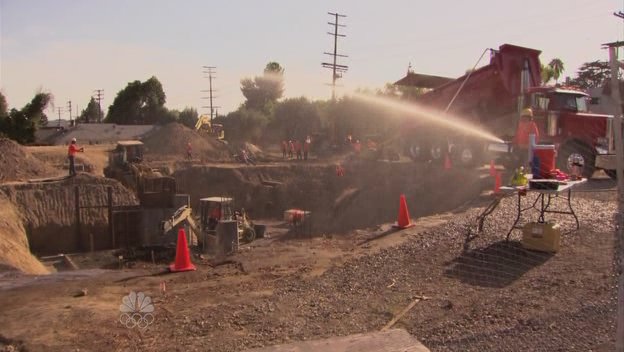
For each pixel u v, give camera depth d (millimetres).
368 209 26641
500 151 17281
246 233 23062
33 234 24875
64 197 26672
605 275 6656
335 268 8914
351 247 11297
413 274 7836
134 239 26234
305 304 6871
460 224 10844
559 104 16312
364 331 5719
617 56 3898
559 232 8320
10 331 6410
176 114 101062
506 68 18719
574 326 5254
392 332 4051
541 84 19312
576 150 16141
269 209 34344
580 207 11398
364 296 7016
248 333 5914
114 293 8375
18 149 32906
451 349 5008
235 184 35906
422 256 8789
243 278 9070
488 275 7363
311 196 33688
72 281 9422
